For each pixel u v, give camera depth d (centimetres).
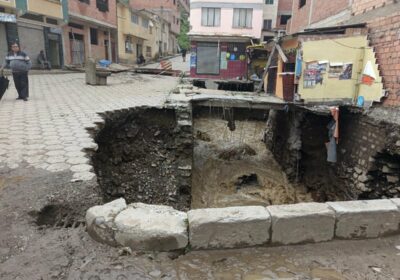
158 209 284
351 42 741
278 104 927
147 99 1012
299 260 260
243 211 275
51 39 1948
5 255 248
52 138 550
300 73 804
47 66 1875
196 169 1040
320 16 1198
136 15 3197
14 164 425
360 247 279
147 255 256
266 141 1288
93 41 2480
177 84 1636
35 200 331
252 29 2402
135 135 860
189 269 245
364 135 675
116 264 245
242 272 245
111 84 1518
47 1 1809
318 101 792
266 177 1014
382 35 675
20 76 908
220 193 930
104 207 284
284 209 279
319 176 879
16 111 772
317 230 277
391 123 588
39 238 273
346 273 246
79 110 798
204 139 1280
